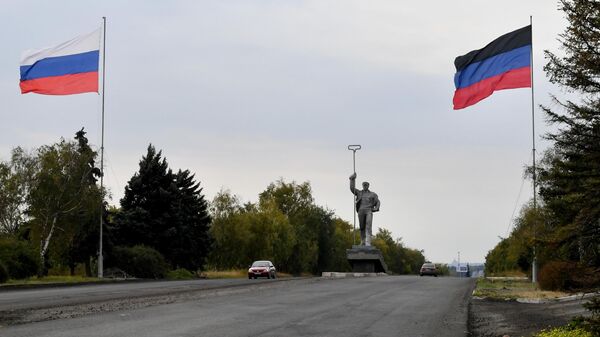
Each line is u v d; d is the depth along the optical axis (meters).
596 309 13.05
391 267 197.12
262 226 101.25
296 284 45.00
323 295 33.72
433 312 25.09
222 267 97.12
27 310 23.23
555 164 13.59
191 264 80.19
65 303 26.50
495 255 132.00
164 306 25.92
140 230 75.75
